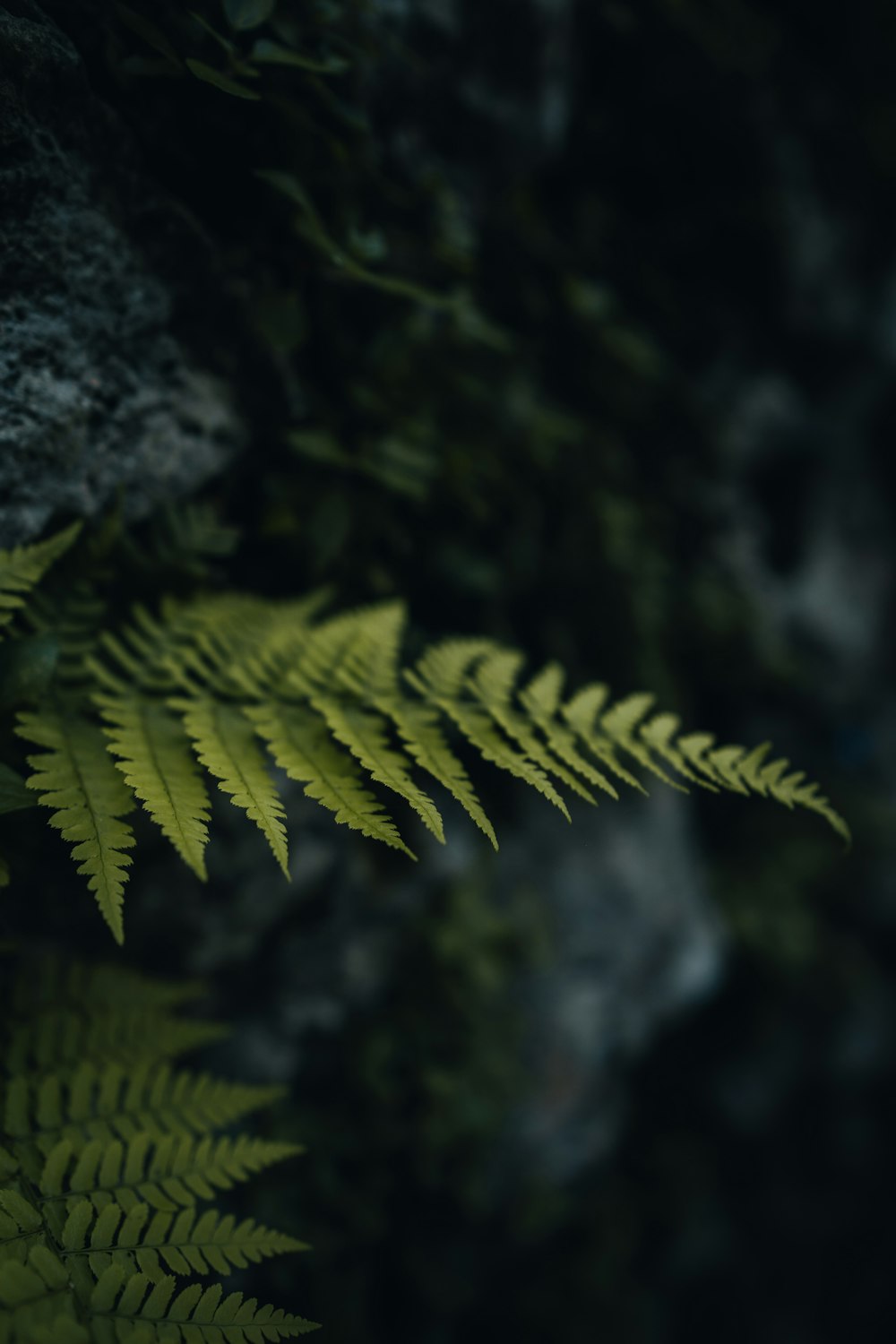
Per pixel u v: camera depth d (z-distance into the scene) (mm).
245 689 1679
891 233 4941
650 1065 4492
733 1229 4910
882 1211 5461
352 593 2459
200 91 1870
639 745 1708
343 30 2143
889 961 5473
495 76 2754
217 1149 1477
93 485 1815
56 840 1810
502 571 3127
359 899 2646
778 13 4574
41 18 1571
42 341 1664
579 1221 4070
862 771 5480
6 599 1443
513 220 3205
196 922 2244
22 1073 1620
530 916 3381
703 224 4145
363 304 2449
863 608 5516
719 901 4609
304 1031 2729
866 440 5395
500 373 3135
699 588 4301
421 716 1665
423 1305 3377
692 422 4266
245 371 2076
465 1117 3193
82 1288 1198
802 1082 5094
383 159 2492
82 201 1681
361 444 2371
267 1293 2605
